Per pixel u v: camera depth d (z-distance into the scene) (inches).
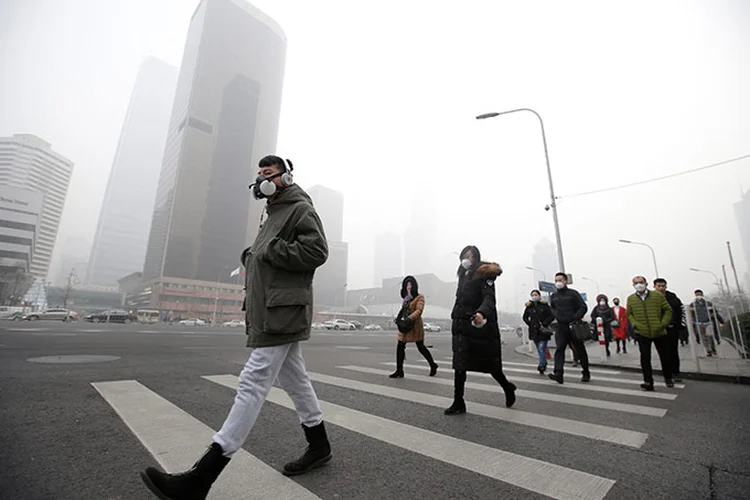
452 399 171.3
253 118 3907.5
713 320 416.8
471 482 83.0
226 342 534.6
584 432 122.2
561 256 550.0
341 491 77.3
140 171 6491.1
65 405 142.1
